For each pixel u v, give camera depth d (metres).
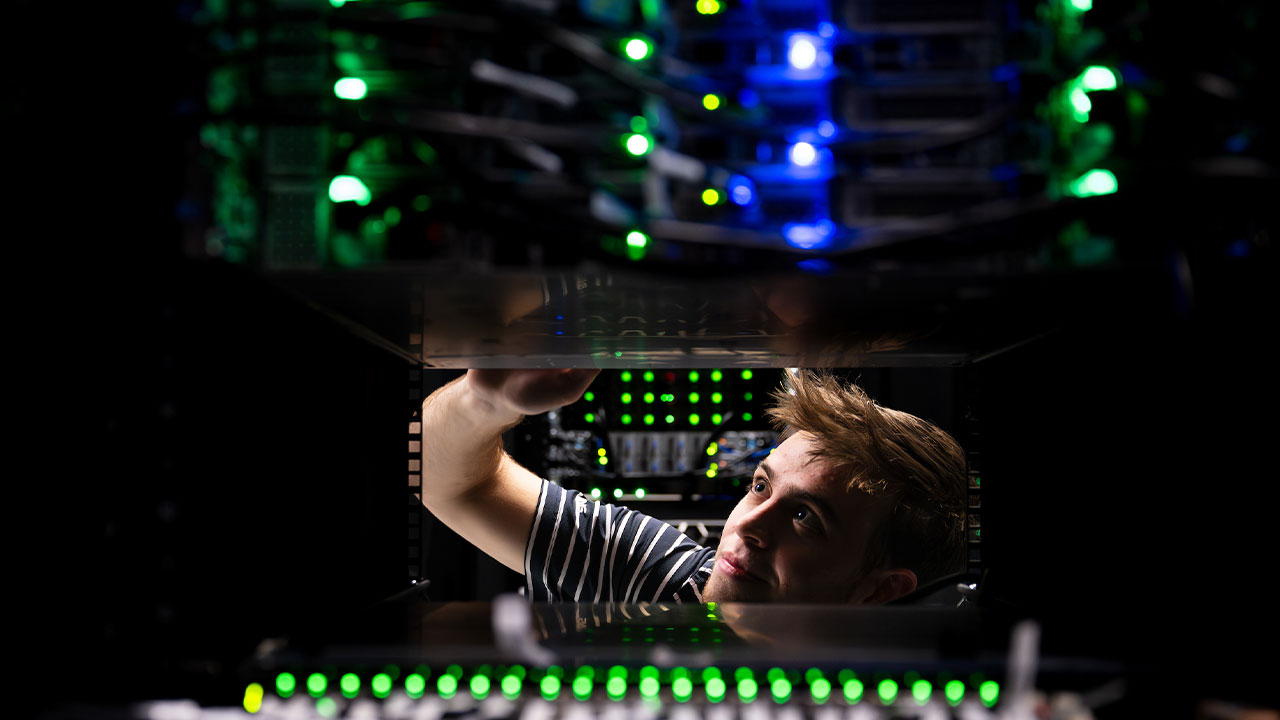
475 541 1.47
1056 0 0.63
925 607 0.89
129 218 0.58
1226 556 0.62
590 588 1.44
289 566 0.73
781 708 0.58
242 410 0.66
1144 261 0.61
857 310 0.76
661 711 0.57
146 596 0.58
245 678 0.59
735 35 0.65
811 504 1.29
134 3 0.58
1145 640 0.65
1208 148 0.61
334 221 0.63
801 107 0.65
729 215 0.65
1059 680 0.58
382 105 0.62
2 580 0.57
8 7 0.57
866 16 0.64
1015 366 0.94
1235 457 0.62
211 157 0.60
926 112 0.64
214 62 0.60
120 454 0.58
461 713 0.56
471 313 0.78
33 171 0.58
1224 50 0.60
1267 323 0.60
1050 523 0.84
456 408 1.28
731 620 0.80
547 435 1.83
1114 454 0.71
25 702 0.56
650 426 1.84
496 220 0.62
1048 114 0.63
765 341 0.94
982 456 1.05
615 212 0.64
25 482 0.58
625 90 0.64
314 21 0.62
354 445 0.88
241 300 0.65
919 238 0.60
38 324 0.58
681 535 1.53
